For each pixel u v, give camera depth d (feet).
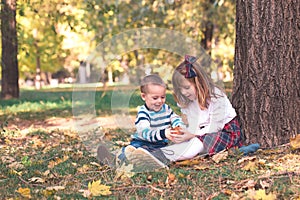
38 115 41.24
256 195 12.78
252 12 18.71
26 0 39.29
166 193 13.96
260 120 18.78
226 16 53.21
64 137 26.66
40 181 15.64
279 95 18.63
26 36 71.10
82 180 15.67
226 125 18.39
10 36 50.55
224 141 18.01
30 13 51.55
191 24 53.47
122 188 14.51
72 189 14.76
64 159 18.89
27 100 56.54
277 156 17.38
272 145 18.70
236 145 18.31
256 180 14.25
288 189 13.38
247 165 15.75
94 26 57.93
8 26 48.83
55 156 19.76
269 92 18.66
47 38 92.94
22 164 18.49
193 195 13.67
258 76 18.74
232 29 57.82
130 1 57.52
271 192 13.29
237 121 18.81
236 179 14.75
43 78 173.06
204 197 13.50
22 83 170.19
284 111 18.65
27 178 16.37
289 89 18.66
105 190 14.14
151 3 55.26
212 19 52.90
